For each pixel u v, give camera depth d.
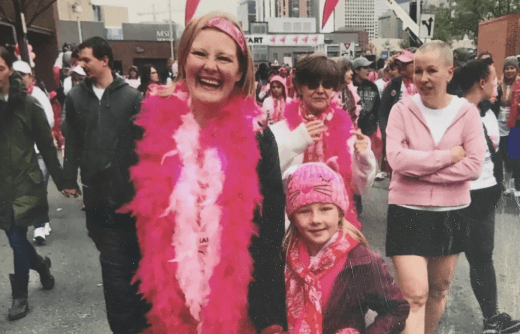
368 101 3.65
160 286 1.20
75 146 2.47
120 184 1.26
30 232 3.99
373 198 2.85
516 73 3.77
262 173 1.26
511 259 1.93
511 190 3.07
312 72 1.79
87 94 2.39
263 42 38.28
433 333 1.79
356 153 1.84
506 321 1.77
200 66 1.16
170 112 1.26
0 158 2.46
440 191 1.73
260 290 1.24
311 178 1.39
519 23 17.05
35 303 2.71
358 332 1.37
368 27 17.91
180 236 1.19
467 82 2.05
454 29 22.75
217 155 1.22
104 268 1.27
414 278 1.70
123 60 33.19
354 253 1.40
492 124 2.04
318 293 1.37
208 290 1.20
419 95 1.83
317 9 44.16
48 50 16.19
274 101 3.83
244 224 1.20
